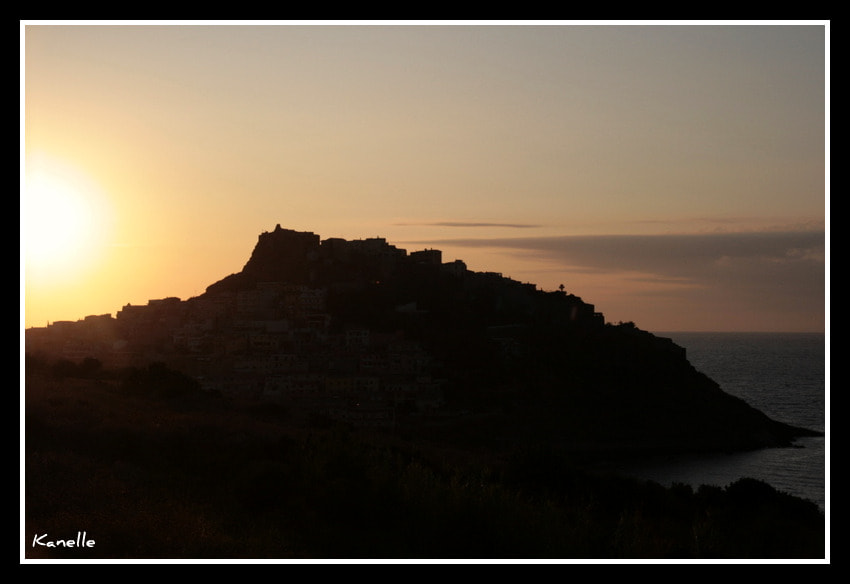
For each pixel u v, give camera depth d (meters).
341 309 197.62
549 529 23.72
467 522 23.75
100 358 154.25
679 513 31.41
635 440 134.62
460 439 123.38
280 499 26.53
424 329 183.62
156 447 35.06
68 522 22.33
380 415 126.88
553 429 135.88
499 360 165.75
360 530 24.03
